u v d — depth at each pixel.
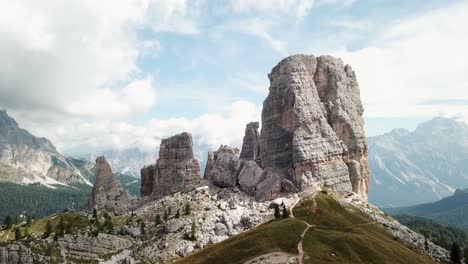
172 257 180.38
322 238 162.75
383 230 198.00
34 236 196.12
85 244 183.75
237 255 153.25
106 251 186.00
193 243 190.12
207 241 190.12
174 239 194.00
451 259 189.12
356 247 157.88
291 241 158.12
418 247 192.88
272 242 158.75
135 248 191.75
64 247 178.88
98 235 191.38
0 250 163.75
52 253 172.75
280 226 174.38
